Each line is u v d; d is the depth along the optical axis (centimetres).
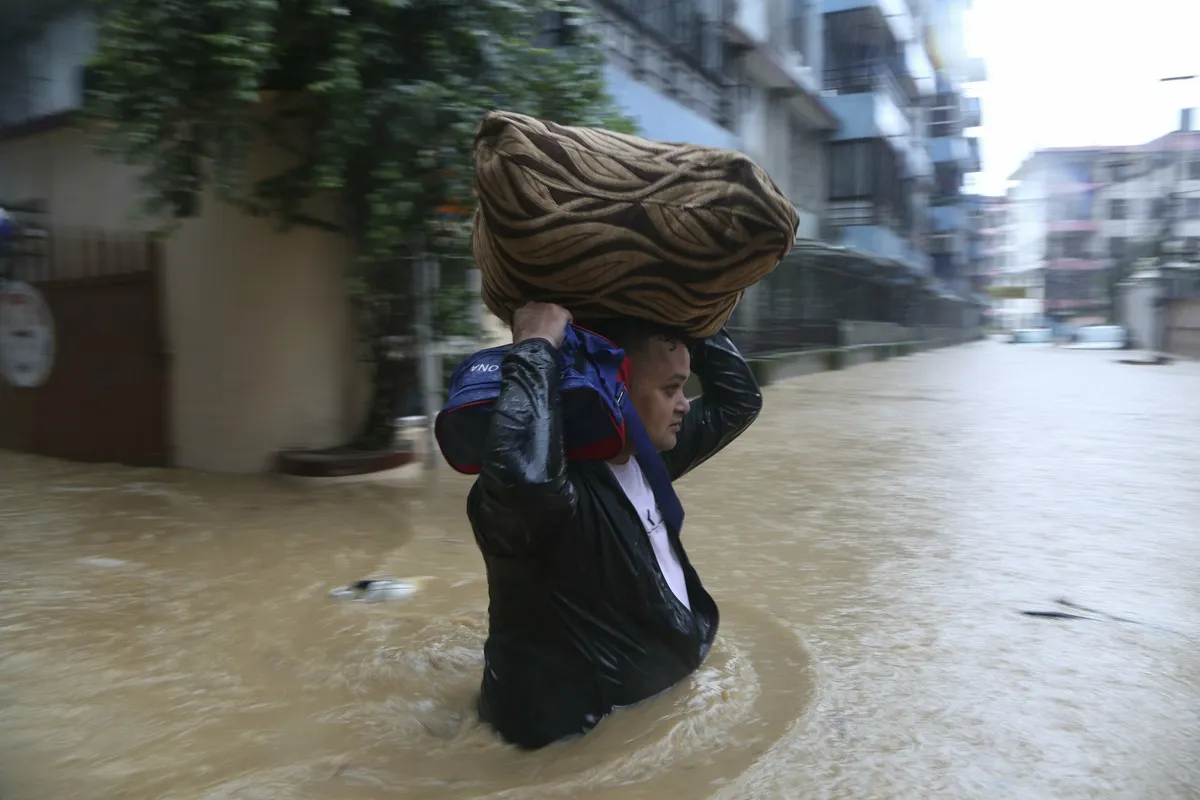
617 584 233
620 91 1219
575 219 219
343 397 680
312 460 627
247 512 547
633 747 225
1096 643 323
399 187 557
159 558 453
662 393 248
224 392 658
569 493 206
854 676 289
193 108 559
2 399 799
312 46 572
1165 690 281
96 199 737
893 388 1554
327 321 664
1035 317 6644
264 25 516
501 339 770
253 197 620
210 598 389
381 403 679
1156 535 496
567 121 600
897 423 1036
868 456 785
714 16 1661
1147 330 3638
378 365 673
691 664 256
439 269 651
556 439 202
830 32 2561
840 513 555
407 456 670
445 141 553
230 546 473
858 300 2719
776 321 1852
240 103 548
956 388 1559
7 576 422
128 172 709
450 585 401
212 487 614
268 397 652
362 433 687
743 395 292
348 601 379
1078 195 6306
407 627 344
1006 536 494
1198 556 451
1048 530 509
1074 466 736
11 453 779
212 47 533
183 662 317
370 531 503
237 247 641
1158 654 313
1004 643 322
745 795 211
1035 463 751
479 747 234
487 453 200
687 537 492
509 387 206
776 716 253
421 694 282
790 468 723
